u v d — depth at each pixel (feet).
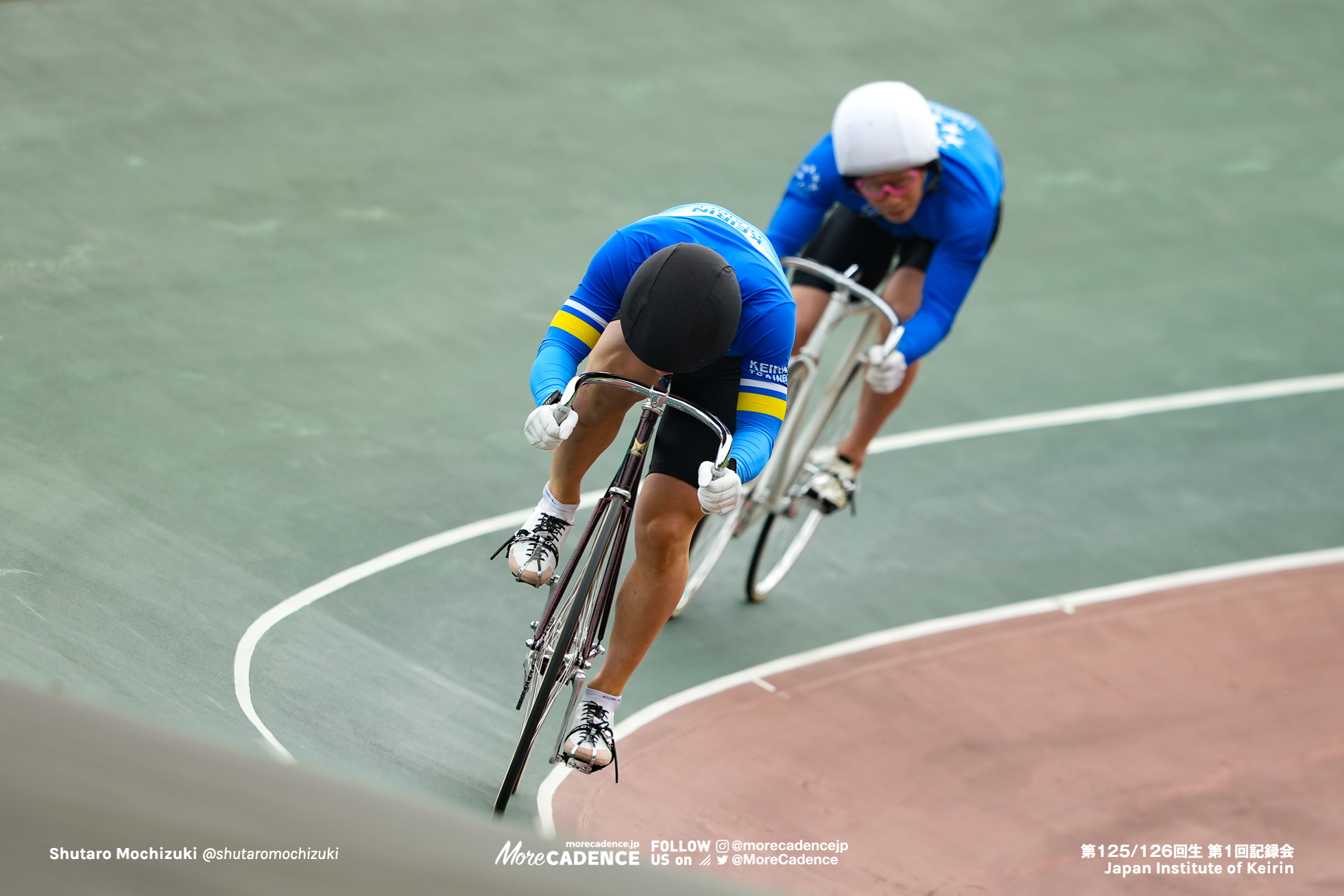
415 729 46.39
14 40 96.22
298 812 19.47
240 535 55.98
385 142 95.55
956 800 49.88
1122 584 65.72
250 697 43.62
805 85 114.21
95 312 69.72
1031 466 74.64
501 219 89.61
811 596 62.49
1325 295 96.63
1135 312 92.07
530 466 66.90
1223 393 84.02
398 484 63.05
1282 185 110.22
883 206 52.21
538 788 45.62
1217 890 45.96
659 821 45.85
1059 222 101.86
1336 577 67.67
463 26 112.68
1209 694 57.98
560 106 104.94
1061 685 57.77
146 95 93.81
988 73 120.88
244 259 78.89
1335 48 132.16
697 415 36.68
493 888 18.08
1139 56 126.82
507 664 53.47
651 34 117.60
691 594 57.62
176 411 63.41
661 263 35.86
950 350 85.10
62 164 83.76
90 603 45.65
